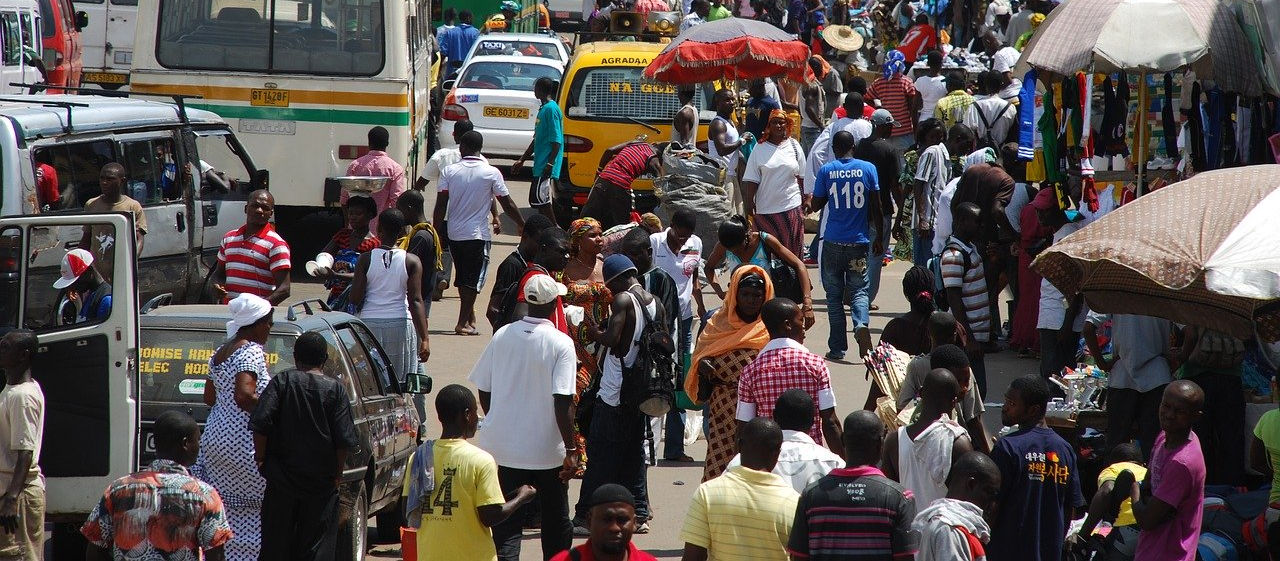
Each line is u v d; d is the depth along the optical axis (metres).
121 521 17.81
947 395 18.09
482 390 21.38
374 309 28.56
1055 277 21.27
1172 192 19.39
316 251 45.56
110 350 21.19
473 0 90.94
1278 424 20.41
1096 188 29.98
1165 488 18.25
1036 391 17.95
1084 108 27.84
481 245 37.59
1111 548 19.97
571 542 21.89
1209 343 23.84
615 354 23.23
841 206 34.47
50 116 28.73
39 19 55.38
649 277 25.50
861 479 15.74
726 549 16.22
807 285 28.31
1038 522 17.86
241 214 35.62
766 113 46.88
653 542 23.56
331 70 43.34
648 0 75.81
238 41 43.19
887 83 50.84
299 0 43.19
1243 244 18.19
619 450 23.58
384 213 28.73
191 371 22.48
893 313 40.75
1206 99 27.53
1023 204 35.56
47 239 21.30
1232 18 26.08
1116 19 26.20
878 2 82.81
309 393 19.83
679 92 47.28
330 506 20.06
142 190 31.80
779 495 16.33
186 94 42.97
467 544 18.42
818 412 20.23
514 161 61.88
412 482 18.67
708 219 39.38
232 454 20.34
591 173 48.19
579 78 48.34
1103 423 25.59
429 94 60.22
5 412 20.25
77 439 21.22
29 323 21.44
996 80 44.25
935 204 39.53
